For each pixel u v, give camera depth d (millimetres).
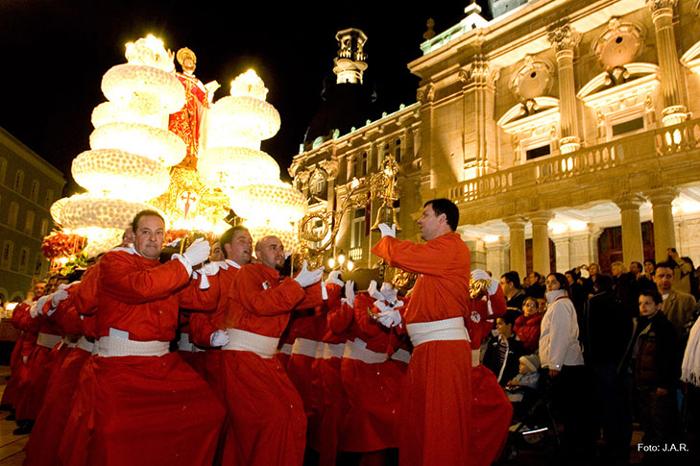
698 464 5316
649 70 15438
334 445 5387
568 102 17031
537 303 7602
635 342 6336
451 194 18406
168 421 3553
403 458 3746
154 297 3572
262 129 8383
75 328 5051
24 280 38844
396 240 3926
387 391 5164
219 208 8406
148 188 6449
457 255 3844
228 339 4129
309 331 6066
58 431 4543
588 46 17219
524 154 18516
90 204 6129
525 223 16219
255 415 3848
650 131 13438
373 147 24859
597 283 6559
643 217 15281
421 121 21422
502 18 19141
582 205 14625
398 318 4281
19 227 37969
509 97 19281
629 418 6184
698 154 12422
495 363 6695
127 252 3807
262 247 4566
